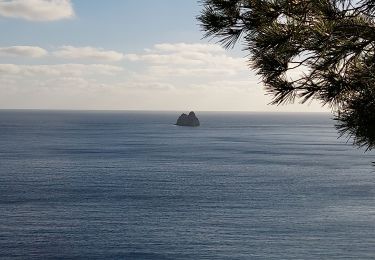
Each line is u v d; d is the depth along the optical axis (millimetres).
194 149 179500
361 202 76188
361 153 174875
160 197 80875
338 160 147750
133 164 131625
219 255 47469
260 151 175500
